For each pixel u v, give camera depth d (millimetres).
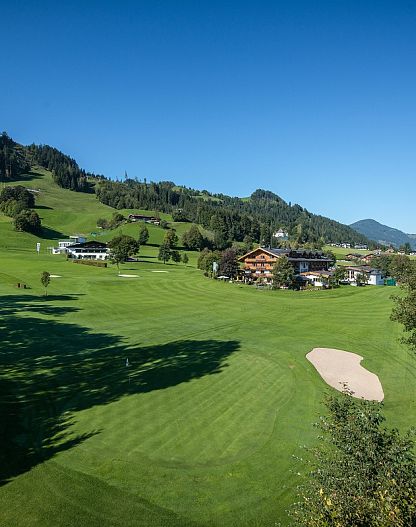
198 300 75750
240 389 31672
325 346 45438
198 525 17016
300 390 32062
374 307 71625
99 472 20062
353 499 11211
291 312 66562
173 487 19281
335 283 111812
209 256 127188
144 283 91688
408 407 29797
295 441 23828
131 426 24938
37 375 32719
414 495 11148
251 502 18484
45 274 75438
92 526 16500
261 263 130125
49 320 52531
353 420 14062
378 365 39656
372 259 193875
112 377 33062
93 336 45656
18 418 25281
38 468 20125
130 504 17953
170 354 40062
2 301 64250
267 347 44156
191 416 26672
